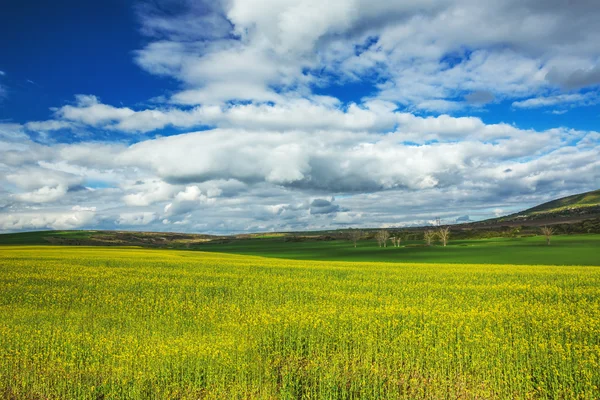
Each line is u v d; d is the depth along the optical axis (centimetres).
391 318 1661
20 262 3678
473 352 1229
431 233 10175
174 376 1130
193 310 1962
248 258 5753
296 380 1119
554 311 1814
